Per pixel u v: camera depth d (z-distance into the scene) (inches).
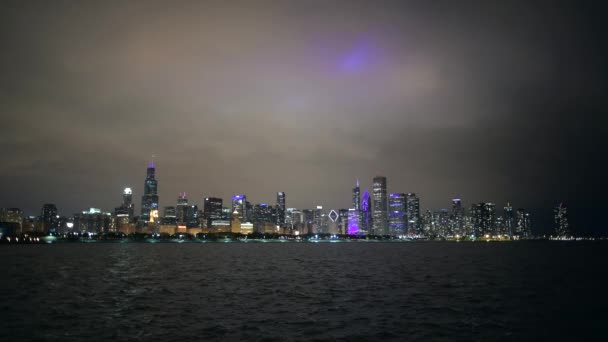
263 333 1931.6
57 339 1839.3
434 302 2770.7
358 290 3393.2
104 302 2790.4
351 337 1861.5
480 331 1967.3
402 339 1828.2
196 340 1814.7
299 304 2696.9
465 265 6510.8
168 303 2743.6
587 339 1844.2
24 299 2935.5
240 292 3282.5
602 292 3245.6
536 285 3718.0
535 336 1886.1
